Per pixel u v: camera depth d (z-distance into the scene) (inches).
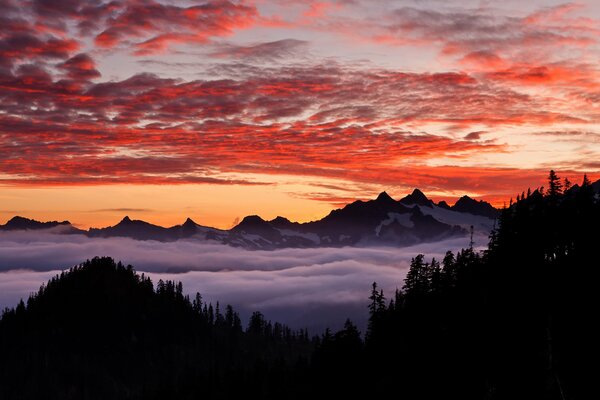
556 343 3302.2
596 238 3929.6
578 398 3004.4
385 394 4180.6
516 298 3791.8
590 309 3395.7
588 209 4141.2
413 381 3991.1
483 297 4035.4
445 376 3747.5
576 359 3169.3
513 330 3572.8
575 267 3786.9
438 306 4392.2
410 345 4311.0
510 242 4306.1
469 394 3489.2
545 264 3983.8
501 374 3398.1
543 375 3186.5
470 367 3629.4
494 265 4271.7
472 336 3811.5
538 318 3523.6
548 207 4303.6
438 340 4065.0
